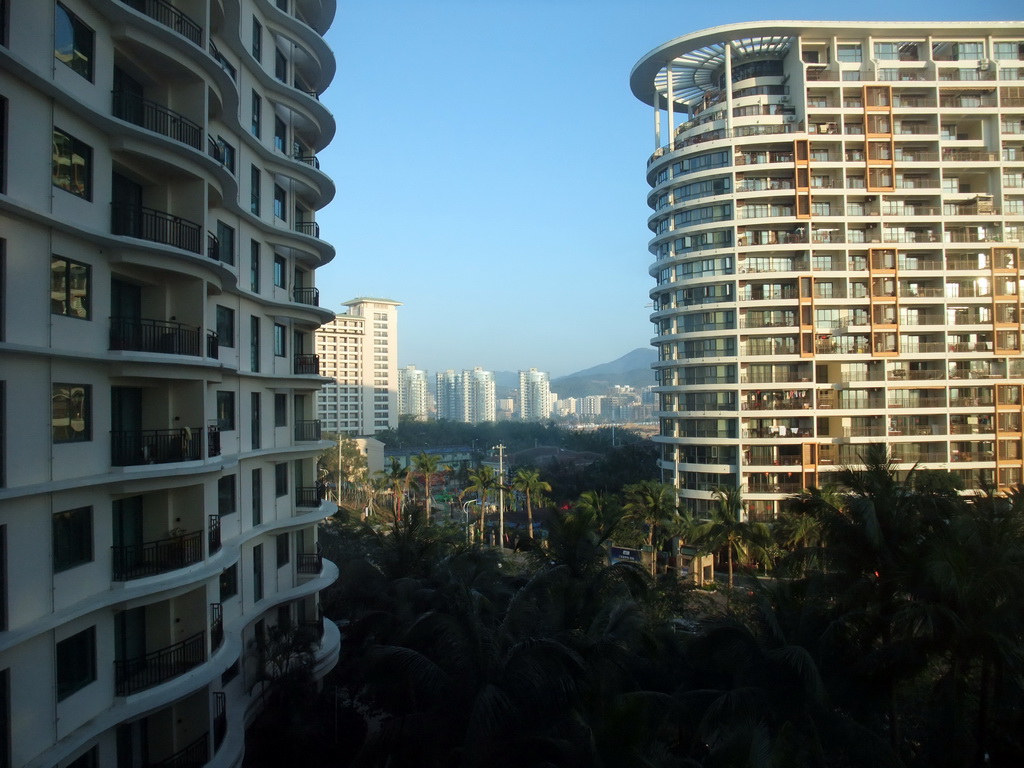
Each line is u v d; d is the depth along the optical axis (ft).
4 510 43.93
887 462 79.46
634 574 91.30
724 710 64.23
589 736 52.11
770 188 207.00
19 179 45.47
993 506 72.74
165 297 61.11
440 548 135.13
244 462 77.87
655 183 237.25
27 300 46.26
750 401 206.18
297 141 96.53
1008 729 69.67
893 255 201.77
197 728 62.54
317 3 93.45
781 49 220.43
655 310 240.32
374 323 576.61
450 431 654.12
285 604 89.71
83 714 50.60
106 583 53.83
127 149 55.06
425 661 61.26
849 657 69.21
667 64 230.89
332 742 83.05
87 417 52.65
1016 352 201.26
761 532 157.28
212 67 62.08
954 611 63.31
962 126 210.79
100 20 53.62
